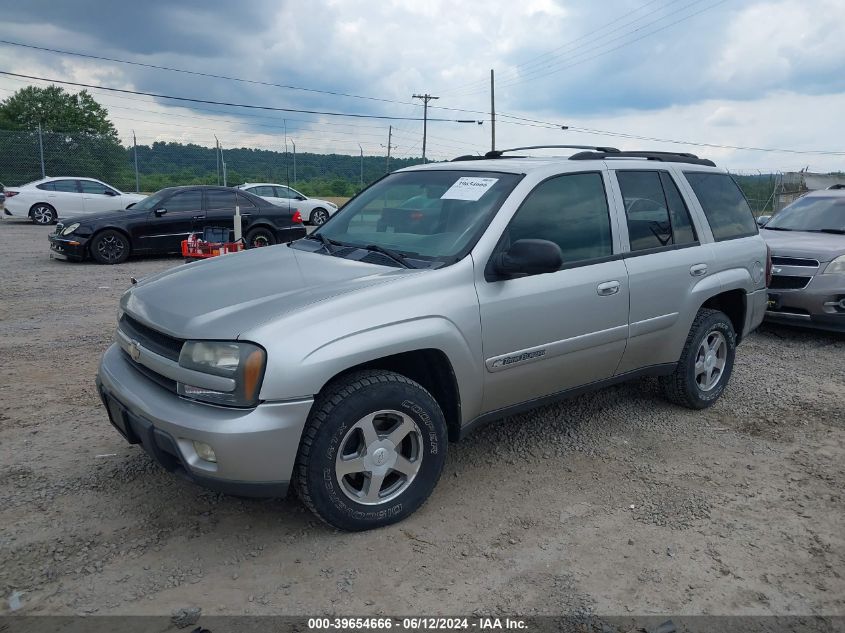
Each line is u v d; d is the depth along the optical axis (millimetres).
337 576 2969
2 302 8648
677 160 5176
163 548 3146
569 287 3918
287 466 2975
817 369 6391
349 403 3098
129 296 3725
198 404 2992
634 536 3367
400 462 3354
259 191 21484
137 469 3902
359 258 3809
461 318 3443
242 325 2984
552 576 3016
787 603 2881
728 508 3674
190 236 11602
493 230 3668
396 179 4629
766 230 8836
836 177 27688
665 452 4387
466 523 3443
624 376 4520
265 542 3215
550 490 3826
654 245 4547
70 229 12555
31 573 2924
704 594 2924
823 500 3791
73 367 5840
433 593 2873
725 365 5234
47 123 48625
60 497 3568
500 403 3834
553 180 4051
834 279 7180
